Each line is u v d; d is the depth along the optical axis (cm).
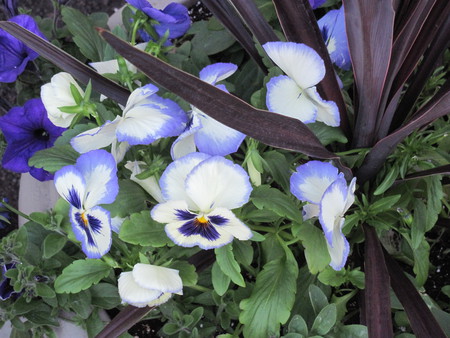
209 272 39
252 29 36
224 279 33
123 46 23
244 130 28
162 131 31
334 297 38
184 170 30
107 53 41
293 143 29
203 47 45
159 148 36
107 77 37
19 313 39
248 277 41
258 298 34
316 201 31
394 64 32
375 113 34
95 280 35
